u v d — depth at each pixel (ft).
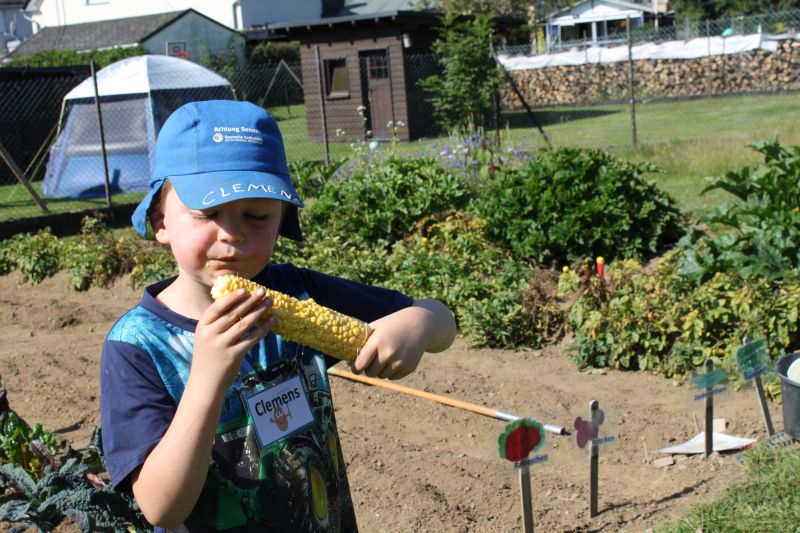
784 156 27.63
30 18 154.61
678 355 20.47
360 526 14.48
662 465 15.93
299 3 143.23
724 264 22.82
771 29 131.64
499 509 14.79
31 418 20.54
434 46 71.77
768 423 16.26
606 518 14.14
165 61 57.72
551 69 105.70
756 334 19.90
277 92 116.57
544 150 38.24
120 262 34.04
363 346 6.29
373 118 77.15
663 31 142.72
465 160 39.88
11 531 11.96
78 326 29.32
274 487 6.56
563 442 17.60
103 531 10.85
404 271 27.81
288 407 6.79
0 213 51.03
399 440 17.87
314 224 33.86
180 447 5.49
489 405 19.67
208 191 5.88
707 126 69.67
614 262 25.85
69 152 56.70
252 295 5.61
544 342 23.54
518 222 29.68
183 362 6.32
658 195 30.17
